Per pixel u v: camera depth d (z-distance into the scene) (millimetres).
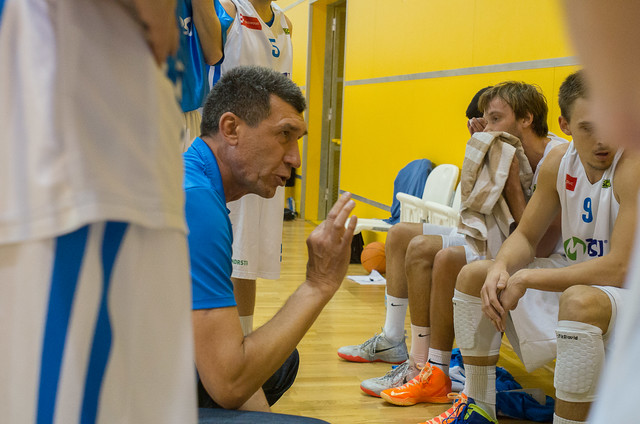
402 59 5266
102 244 591
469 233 2668
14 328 572
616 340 375
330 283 1469
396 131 5371
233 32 3006
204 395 1624
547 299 2428
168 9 634
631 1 299
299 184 8453
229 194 1608
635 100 316
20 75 568
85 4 588
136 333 619
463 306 2412
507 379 2883
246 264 2775
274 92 1538
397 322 3201
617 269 2031
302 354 3279
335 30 7961
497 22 3879
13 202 557
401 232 3129
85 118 576
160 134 626
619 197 2088
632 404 333
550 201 2400
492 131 2756
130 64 611
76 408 578
